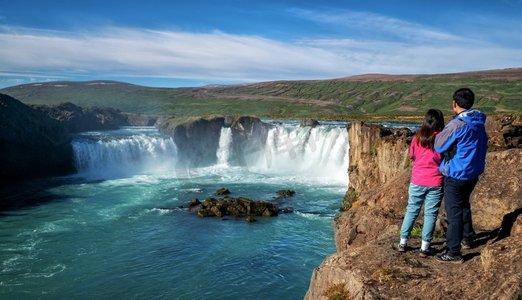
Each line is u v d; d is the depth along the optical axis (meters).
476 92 169.38
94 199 37.53
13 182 44.97
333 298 8.00
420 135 8.05
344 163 50.88
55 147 49.56
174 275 21.16
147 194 39.81
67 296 18.89
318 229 28.78
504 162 11.23
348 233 14.50
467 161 7.21
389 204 14.73
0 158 44.94
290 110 162.00
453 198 7.54
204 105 177.25
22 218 31.23
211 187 43.53
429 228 8.02
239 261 23.05
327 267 8.79
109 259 23.16
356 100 185.00
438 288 6.84
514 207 9.77
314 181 47.22
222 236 27.23
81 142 52.69
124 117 91.31
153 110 164.00
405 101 172.50
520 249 6.58
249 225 29.66
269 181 47.16
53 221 30.47
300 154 56.53
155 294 19.17
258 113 154.88
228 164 60.31
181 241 26.20
